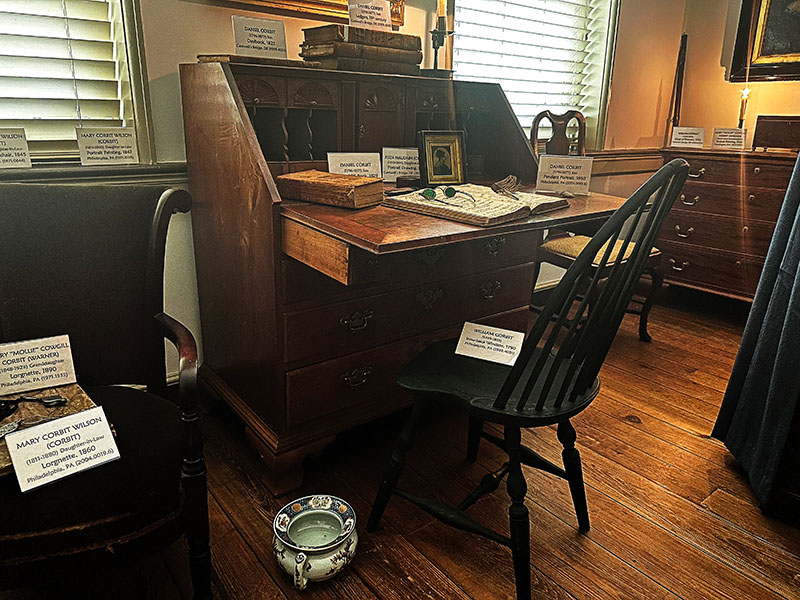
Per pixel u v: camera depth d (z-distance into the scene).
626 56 3.42
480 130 2.38
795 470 1.66
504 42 2.95
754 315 1.85
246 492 1.76
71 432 1.15
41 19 1.78
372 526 1.61
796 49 3.27
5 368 1.28
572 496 1.67
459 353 1.62
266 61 1.72
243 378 1.90
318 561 1.41
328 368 1.74
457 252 1.90
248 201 1.64
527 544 1.33
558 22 3.18
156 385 1.51
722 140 3.37
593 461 1.99
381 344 1.83
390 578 1.47
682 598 1.44
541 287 3.49
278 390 1.67
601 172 3.50
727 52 3.60
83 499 1.07
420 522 1.67
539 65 3.18
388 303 1.80
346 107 1.92
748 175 3.06
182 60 2.00
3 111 1.78
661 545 1.61
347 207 1.58
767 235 3.04
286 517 1.51
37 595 1.38
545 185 2.01
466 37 2.77
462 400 1.38
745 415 1.88
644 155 3.73
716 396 2.46
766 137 3.07
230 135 1.67
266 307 1.65
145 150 1.99
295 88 1.80
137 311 1.45
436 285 1.89
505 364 1.58
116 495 1.09
